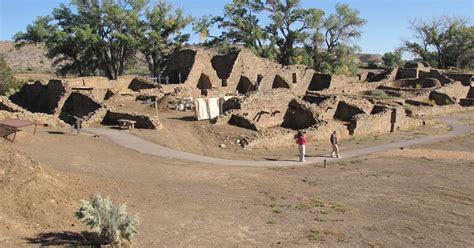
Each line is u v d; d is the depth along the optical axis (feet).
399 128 134.72
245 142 98.02
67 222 45.55
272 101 123.75
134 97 144.97
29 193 46.91
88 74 226.99
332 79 220.43
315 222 52.65
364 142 112.78
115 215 39.96
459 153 100.99
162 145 92.53
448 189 69.97
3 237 37.91
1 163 50.83
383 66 394.93
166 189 63.21
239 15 270.87
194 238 45.11
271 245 44.45
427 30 352.90
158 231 46.37
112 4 217.15
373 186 71.20
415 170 83.30
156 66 238.89
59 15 217.15
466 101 206.69
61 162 72.38
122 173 69.36
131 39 213.25
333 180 74.38
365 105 138.92
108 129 104.12
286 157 91.91
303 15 273.54
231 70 194.39
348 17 280.31
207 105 116.57
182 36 238.48
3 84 185.37
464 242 47.47
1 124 81.51
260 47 271.08
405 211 58.59
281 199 62.13
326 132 112.98
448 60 351.05
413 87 228.63
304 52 279.49
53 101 139.74
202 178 71.36
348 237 47.78
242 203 59.26
